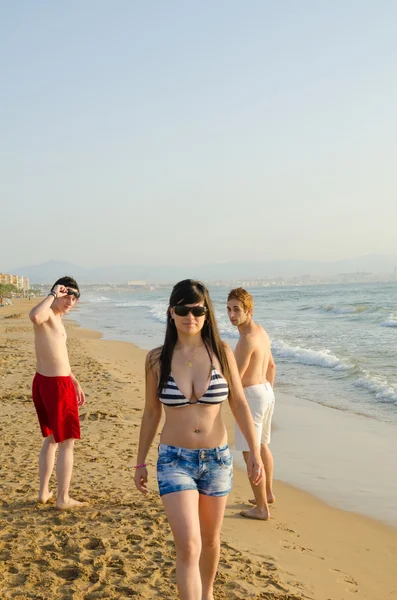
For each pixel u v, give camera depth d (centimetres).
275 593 374
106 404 1048
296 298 7525
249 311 523
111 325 3866
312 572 423
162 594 362
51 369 502
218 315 3959
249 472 335
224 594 368
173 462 311
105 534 453
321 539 496
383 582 416
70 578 384
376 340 2094
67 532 457
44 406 507
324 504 596
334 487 651
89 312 6056
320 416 1012
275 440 867
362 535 512
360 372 1370
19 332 3219
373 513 569
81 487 573
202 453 311
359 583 412
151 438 341
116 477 611
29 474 612
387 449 799
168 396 315
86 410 989
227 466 319
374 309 3978
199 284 324
